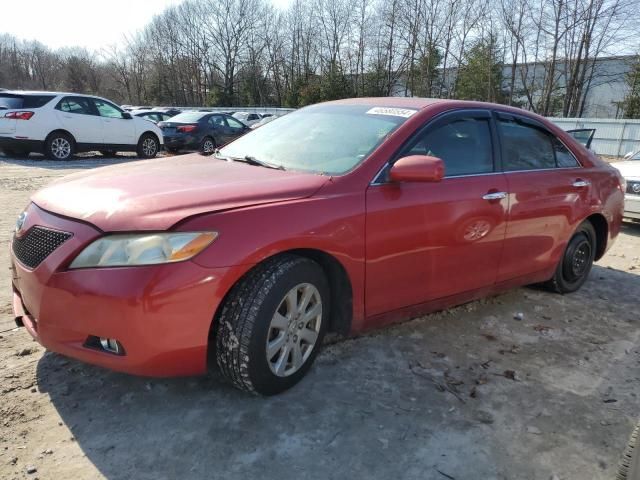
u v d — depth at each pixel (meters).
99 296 2.19
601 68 37.91
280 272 2.48
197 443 2.30
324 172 2.94
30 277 2.38
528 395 2.86
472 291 3.54
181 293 2.21
